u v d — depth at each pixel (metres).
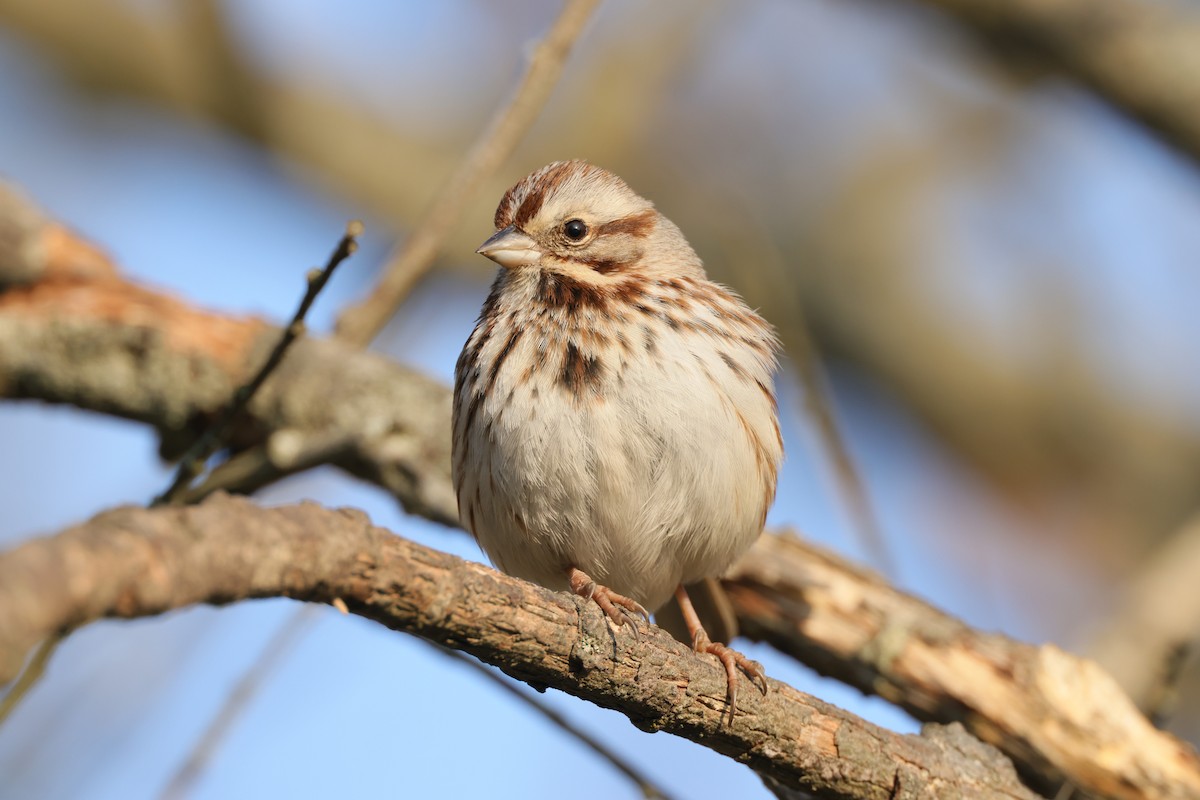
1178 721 15.11
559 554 9.65
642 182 17.12
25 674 7.42
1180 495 17.22
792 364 11.53
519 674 7.39
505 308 10.02
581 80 16.83
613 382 9.28
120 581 5.45
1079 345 17.62
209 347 12.06
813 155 18.03
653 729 7.94
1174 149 13.80
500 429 9.34
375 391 12.09
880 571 11.37
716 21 16.75
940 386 17.50
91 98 16.55
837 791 8.30
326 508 6.54
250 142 16.67
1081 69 13.88
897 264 17.77
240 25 16.38
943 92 18.12
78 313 11.98
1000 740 10.47
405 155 17.20
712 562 9.91
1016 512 17.31
